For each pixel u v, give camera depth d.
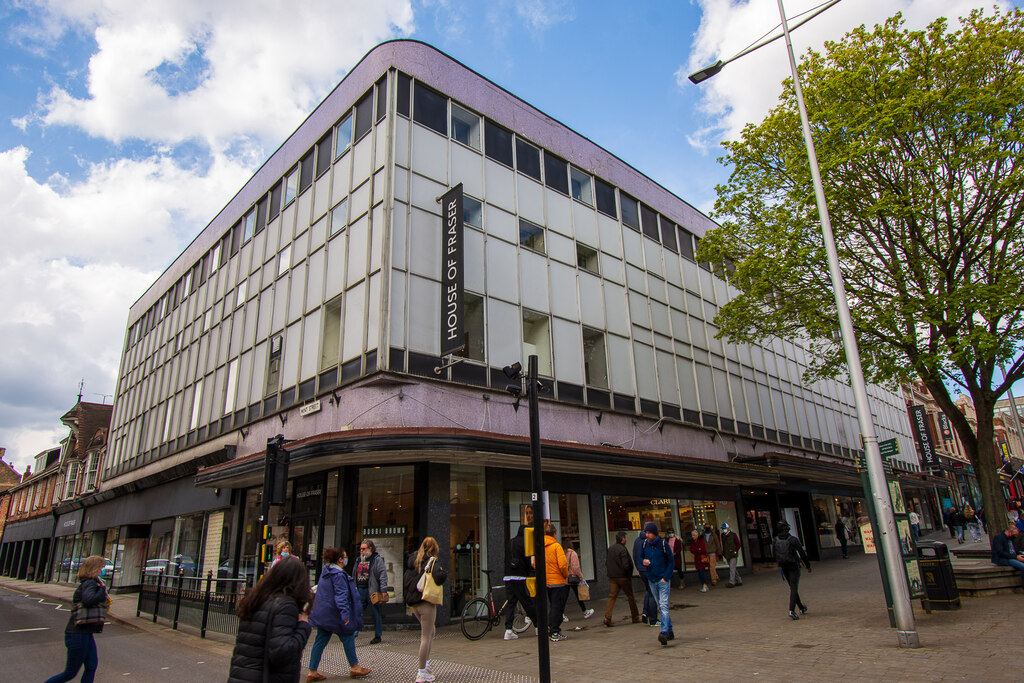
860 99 13.74
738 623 10.16
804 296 15.14
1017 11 12.66
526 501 14.63
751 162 15.79
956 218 13.20
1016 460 49.91
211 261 23.03
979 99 12.19
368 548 10.41
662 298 20.75
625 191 20.97
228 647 10.14
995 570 11.19
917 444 39.56
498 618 10.84
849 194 13.47
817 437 26.30
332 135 17.17
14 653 10.04
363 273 14.20
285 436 15.36
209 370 20.94
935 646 7.27
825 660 6.97
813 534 25.20
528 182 17.53
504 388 14.52
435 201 14.91
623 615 12.11
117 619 14.95
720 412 21.12
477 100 16.95
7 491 48.22
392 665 8.16
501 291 15.51
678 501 18.91
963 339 11.77
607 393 17.27
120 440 28.02
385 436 11.47
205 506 18.97
